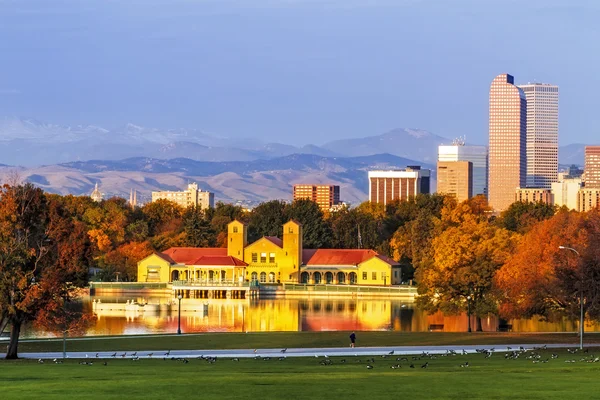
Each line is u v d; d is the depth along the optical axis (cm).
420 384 13862
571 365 17388
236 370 16712
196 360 19862
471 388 13362
